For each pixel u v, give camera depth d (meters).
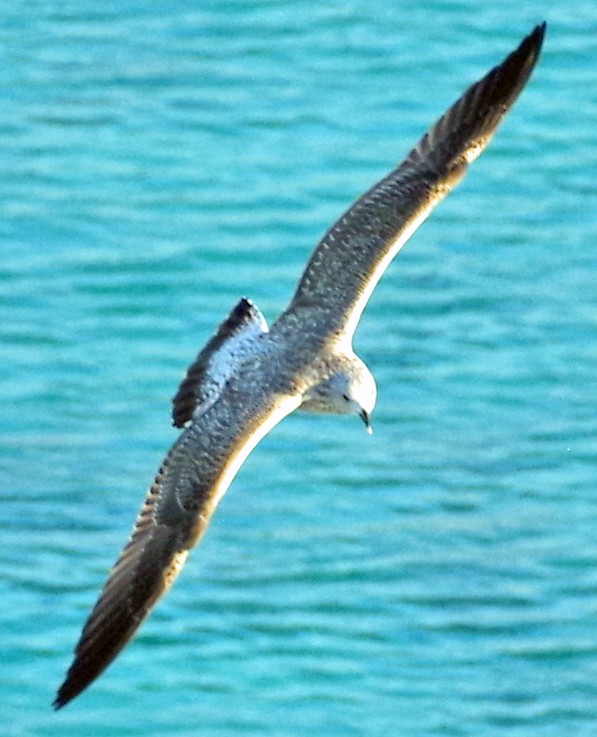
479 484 22.00
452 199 26.94
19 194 26.88
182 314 24.73
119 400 23.30
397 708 19.27
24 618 20.02
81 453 22.44
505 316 24.84
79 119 28.42
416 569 20.78
